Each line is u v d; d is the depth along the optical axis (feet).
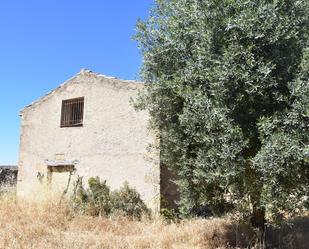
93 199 39.70
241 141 22.52
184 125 25.13
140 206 40.29
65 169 50.03
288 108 23.13
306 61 22.91
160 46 27.50
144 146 43.01
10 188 55.26
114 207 39.50
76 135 49.55
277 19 22.68
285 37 22.68
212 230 30.60
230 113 23.21
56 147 51.31
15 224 29.94
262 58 22.54
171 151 27.81
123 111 45.65
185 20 26.00
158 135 30.17
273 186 22.13
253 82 22.58
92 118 48.42
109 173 45.37
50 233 28.91
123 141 44.96
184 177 26.55
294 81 22.77
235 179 23.38
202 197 25.75
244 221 26.66
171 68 27.55
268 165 21.61
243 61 22.67
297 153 21.39
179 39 26.22
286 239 28.81
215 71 23.04
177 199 42.68
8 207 35.81
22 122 56.39
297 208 24.27
